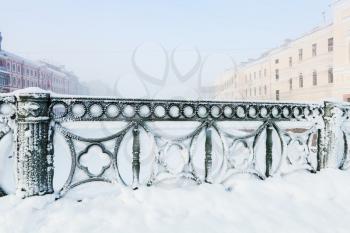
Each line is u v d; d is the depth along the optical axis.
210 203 2.90
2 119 2.76
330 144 4.04
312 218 2.71
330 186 3.41
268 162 3.65
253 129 3.78
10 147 2.93
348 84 25.61
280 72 39.34
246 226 2.51
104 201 2.86
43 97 2.78
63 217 2.52
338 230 2.48
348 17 25.38
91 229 2.37
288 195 3.21
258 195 3.16
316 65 31.19
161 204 2.84
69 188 2.91
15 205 2.63
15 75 51.22
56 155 3.71
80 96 2.90
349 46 25.47
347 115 4.18
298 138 3.89
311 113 3.97
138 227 2.43
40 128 2.80
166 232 2.37
